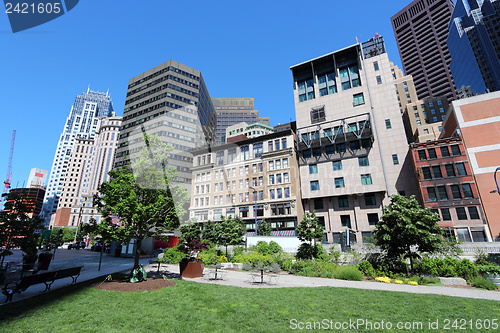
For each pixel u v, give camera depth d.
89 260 23.23
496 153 33.25
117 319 6.77
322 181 45.56
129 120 74.94
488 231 31.39
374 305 8.62
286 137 48.00
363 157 43.81
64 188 145.00
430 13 137.38
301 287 11.97
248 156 49.62
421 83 134.12
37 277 9.57
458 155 35.44
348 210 42.91
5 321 6.46
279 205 43.91
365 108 46.47
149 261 22.89
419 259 17.14
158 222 9.30
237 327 6.47
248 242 27.50
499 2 91.50
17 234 14.61
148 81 75.81
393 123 44.19
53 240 19.59
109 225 10.59
